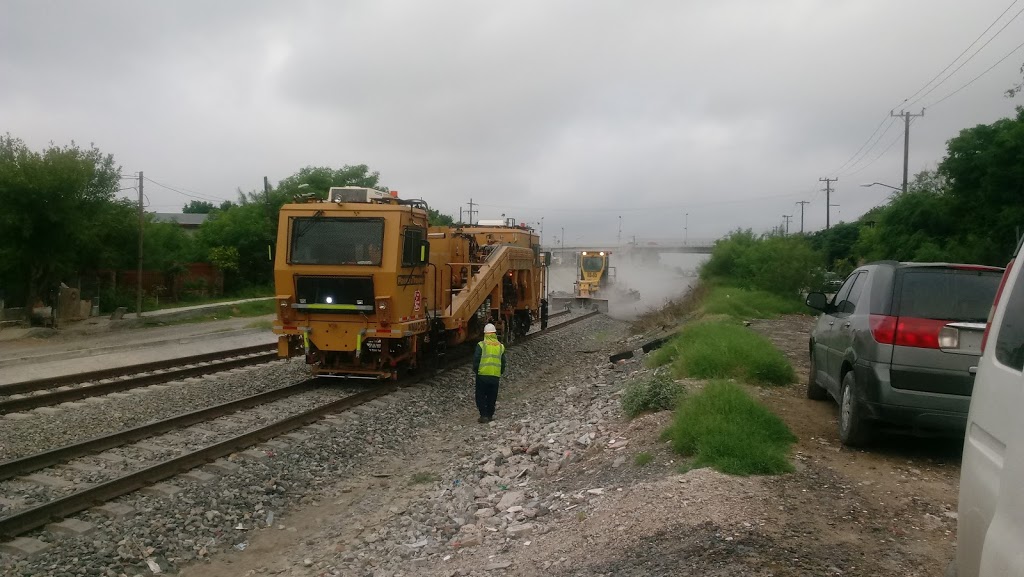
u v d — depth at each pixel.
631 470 6.97
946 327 6.19
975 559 2.77
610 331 30.02
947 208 26.09
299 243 13.68
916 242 26.31
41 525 6.58
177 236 42.12
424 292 15.23
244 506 7.63
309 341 13.91
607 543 5.11
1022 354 2.60
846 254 55.50
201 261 43.19
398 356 14.41
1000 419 2.66
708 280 33.06
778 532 4.90
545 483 7.64
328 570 6.12
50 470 8.13
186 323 29.38
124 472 8.21
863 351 6.61
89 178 25.00
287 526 7.38
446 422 12.16
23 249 23.52
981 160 24.34
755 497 5.57
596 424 9.43
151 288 36.81
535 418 11.23
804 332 18.66
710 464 6.37
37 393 12.47
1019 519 2.26
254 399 11.83
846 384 7.11
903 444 7.25
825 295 8.97
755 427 7.15
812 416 8.52
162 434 9.76
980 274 6.52
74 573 5.87
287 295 13.77
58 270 25.00
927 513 5.36
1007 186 23.95
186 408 11.73
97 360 18.28
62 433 9.82
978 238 24.03
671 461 6.81
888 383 6.30
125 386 12.91
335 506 8.02
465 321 17.33
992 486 2.63
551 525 6.07
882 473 6.28
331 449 9.77
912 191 29.11
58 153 24.14
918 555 4.61
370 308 13.41
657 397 9.10
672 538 4.90
